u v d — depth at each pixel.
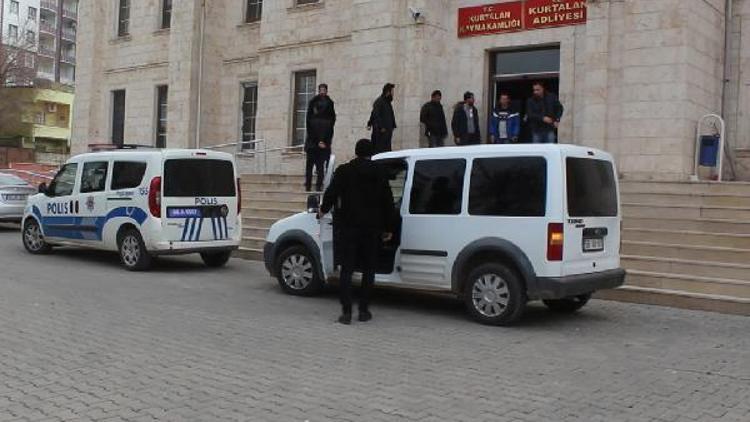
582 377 6.21
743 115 14.93
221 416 5.04
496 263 8.26
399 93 17.45
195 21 23.12
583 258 8.23
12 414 5.01
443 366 6.47
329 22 20.14
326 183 9.38
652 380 6.15
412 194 8.90
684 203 12.12
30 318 8.09
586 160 8.40
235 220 12.87
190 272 12.33
